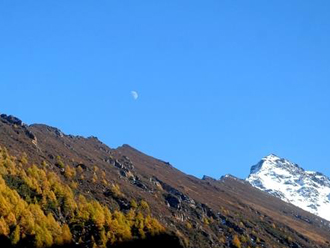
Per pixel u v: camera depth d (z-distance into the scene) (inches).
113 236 7465.6
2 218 6584.6
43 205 7440.9
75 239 7185.0
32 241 6594.5
